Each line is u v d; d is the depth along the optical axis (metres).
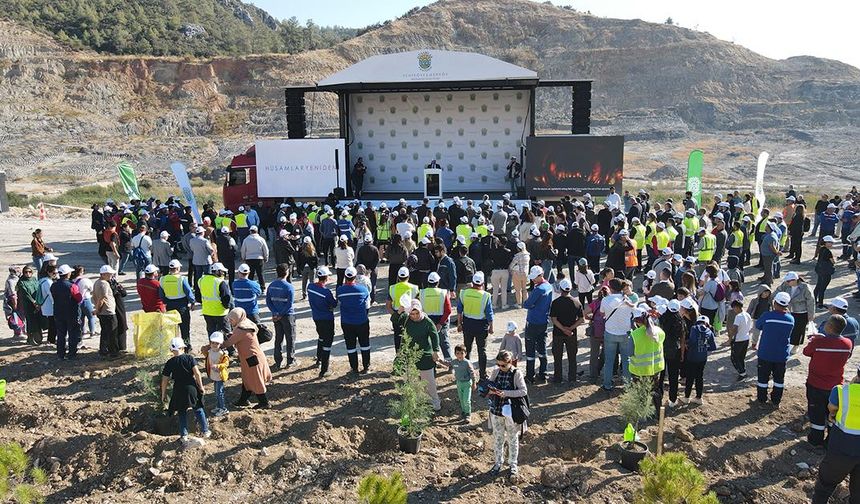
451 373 12.33
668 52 133.88
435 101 31.69
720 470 9.46
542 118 118.81
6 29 101.12
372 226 21.59
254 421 10.38
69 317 12.91
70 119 86.38
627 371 11.37
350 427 10.27
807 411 10.62
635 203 21.52
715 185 59.62
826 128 108.31
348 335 12.10
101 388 11.78
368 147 32.28
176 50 115.06
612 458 9.62
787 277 12.88
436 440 10.08
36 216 35.03
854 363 12.69
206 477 9.14
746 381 12.02
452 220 21.72
